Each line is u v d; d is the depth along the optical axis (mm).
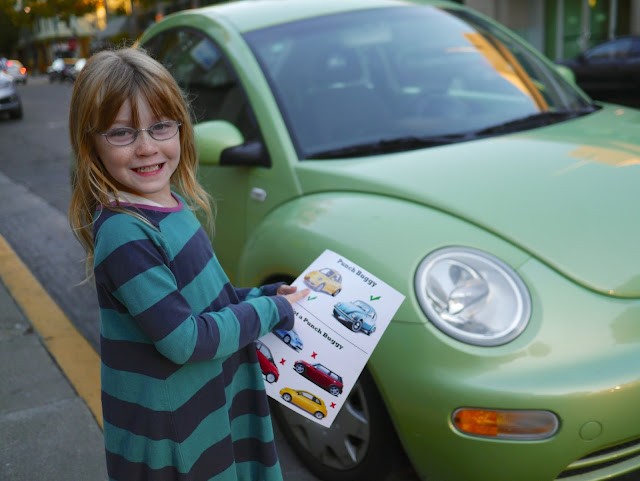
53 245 5754
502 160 2555
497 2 18438
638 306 2047
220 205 3059
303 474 2551
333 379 1766
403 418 2021
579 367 1909
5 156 10945
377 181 2451
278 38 3225
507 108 3205
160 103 1443
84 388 3160
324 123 2926
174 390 1464
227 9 3600
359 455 2293
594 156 2600
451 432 1938
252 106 2947
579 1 17688
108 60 1445
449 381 1924
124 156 1434
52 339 3744
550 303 2018
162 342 1380
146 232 1414
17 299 4398
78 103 1438
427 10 3682
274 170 2766
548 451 1879
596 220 2234
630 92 11336
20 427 2854
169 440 1473
